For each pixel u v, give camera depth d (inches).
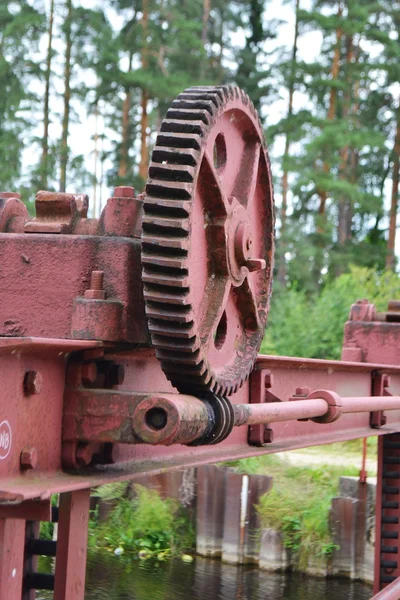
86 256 139.3
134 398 128.8
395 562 374.9
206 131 141.5
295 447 225.5
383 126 1688.0
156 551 604.4
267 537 579.5
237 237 157.4
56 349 123.3
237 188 169.3
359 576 566.9
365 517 571.5
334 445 776.3
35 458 119.6
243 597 508.7
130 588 513.7
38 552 163.0
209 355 154.6
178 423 122.1
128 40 1253.7
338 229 1624.0
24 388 119.8
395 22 1625.2
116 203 143.6
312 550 572.4
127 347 141.9
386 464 380.5
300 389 209.9
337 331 917.2
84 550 137.9
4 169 1256.2
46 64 1314.0
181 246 131.4
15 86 1290.6
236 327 171.0
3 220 150.1
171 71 1337.4
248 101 165.2
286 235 1374.3
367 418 314.2
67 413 131.0
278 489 615.8
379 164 1809.8
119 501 637.9
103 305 134.3
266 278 183.5
